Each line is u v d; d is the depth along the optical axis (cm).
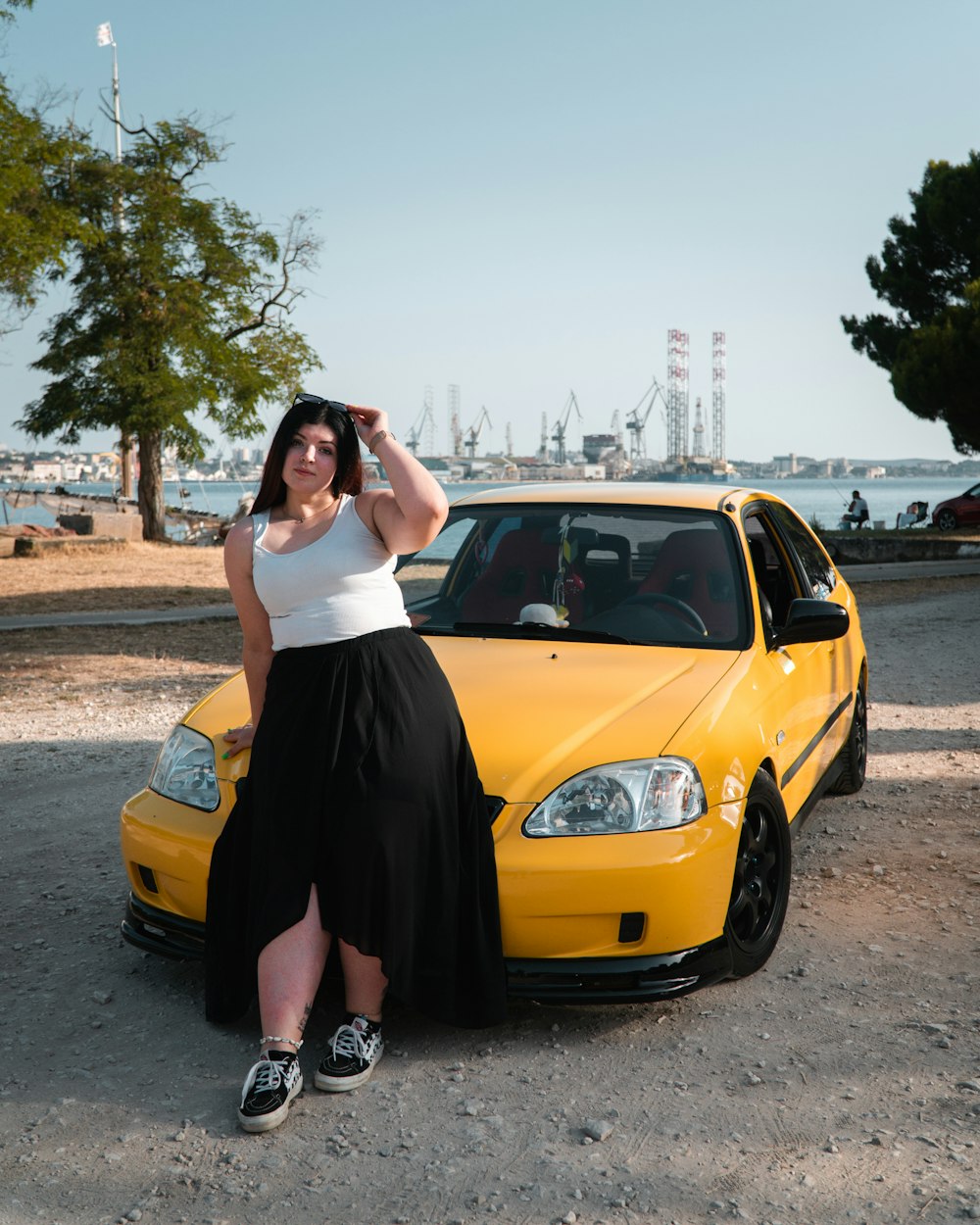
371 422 324
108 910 458
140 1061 335
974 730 761
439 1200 264
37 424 3334
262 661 337
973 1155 278
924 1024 348
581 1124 295
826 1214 255
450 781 322
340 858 310
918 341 2833
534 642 437
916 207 3238
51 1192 270
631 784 339
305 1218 258
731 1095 309
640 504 485
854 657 586
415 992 319
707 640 433
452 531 494
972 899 455
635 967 331
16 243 2162
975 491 3400
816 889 470
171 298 3272
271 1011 309
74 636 1306
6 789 642
